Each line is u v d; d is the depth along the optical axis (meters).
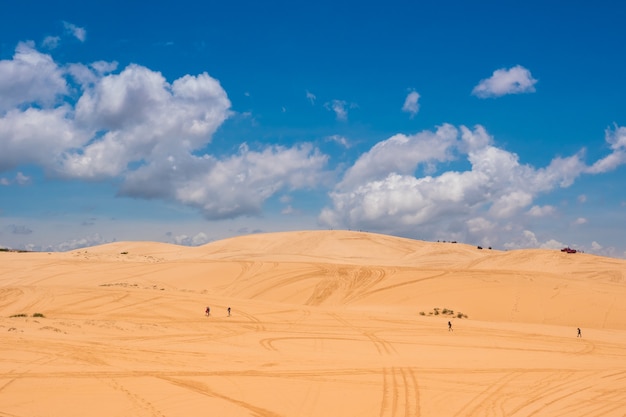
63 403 18.78
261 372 24.97
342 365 27.39
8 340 29.23
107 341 32.22
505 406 20.55
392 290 69.00
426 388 22.88
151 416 17.80
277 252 145.50
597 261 101.25
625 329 51.59
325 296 68.94
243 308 54.59
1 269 88.81
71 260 96.38
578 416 19.53
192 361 27.08
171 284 77.62
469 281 70.44
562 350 37.22
